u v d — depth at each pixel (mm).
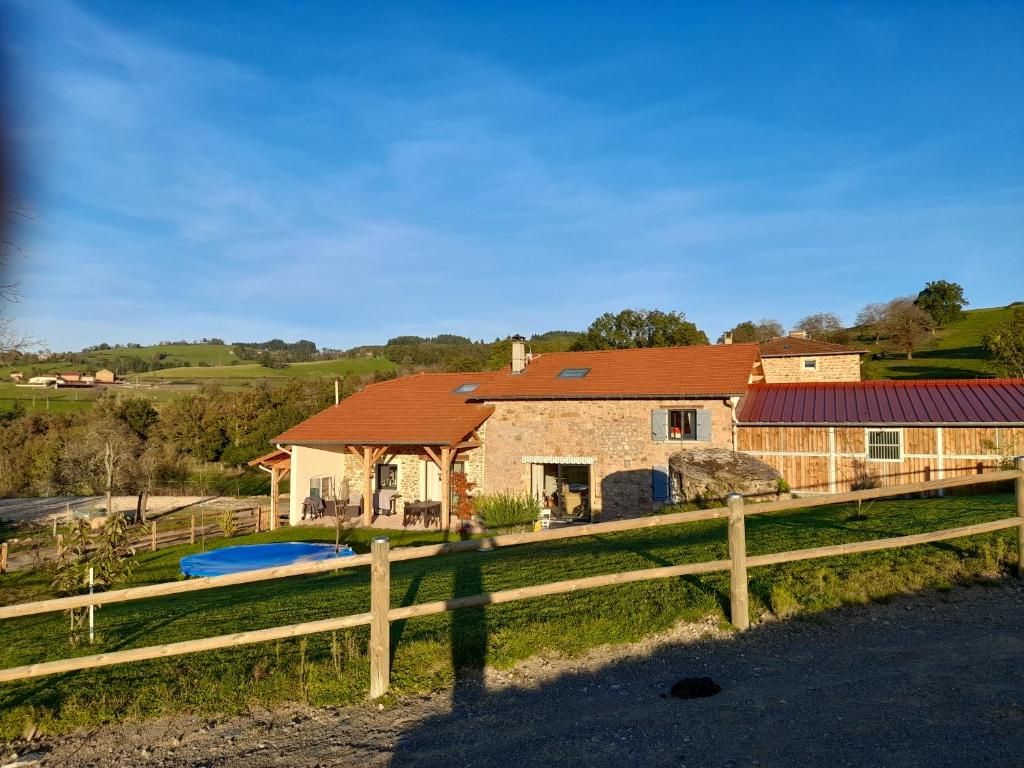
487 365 63656
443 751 4828
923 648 5992
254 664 6250
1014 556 7957
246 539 21422
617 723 5035
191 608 9727
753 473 16031
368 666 6094
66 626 9445
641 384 22594
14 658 7266
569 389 23219
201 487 38438
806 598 7125
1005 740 4414
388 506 25359
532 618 6906
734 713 5043
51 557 20109
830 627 6594
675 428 21844
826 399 21188
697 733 4797
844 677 5523
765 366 36844
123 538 8773
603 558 9727
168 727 5430
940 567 7781
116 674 6367
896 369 49406
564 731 4980
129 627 8484
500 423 24250
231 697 5746
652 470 21859
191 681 5996
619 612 6906
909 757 4293
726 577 7836
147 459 36125
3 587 16250
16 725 5445
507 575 9281
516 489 23812
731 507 6730
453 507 23484
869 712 4914
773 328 79688
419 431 22688
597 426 22719
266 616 8227
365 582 10602
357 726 5289
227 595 11297
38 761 5039
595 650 6355
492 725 5160
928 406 19266
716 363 23266
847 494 7523
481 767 4582
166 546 21406
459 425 22734
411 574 10516
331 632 7078
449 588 8797
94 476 35750
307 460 24922
